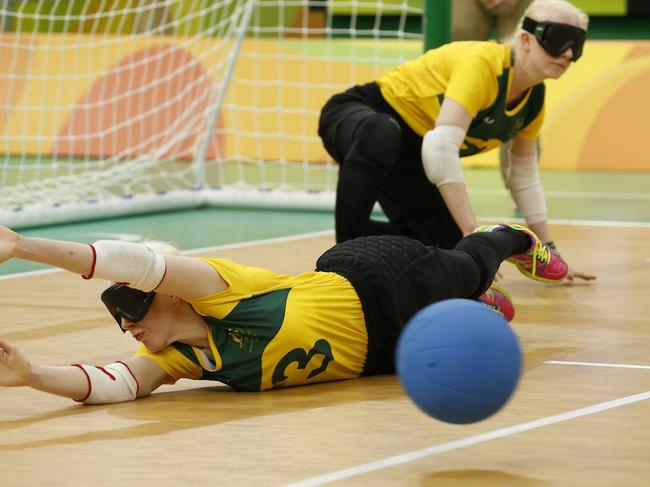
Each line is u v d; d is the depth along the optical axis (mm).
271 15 36781
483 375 5809
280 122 27938
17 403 7441
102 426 6797
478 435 6488
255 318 7488
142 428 6746
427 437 6469
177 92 27672
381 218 19375
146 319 7406
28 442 6457
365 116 11242
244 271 7578
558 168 26688
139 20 33812
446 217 12062
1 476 5812
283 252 14586
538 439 6395
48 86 29234
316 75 27734
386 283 7871
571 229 16547
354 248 8109
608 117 26531
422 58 11688
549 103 26953
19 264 14164
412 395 5980
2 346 6898
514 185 12156
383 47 27578
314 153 27781
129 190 23172
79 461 6070
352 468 5879
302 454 6152
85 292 11953
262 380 7605
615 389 7594
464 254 8453
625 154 26297
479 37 18438
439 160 10758
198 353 7547
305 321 7613
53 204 18359
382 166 11039
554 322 10055
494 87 10867
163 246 7602
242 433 6602
